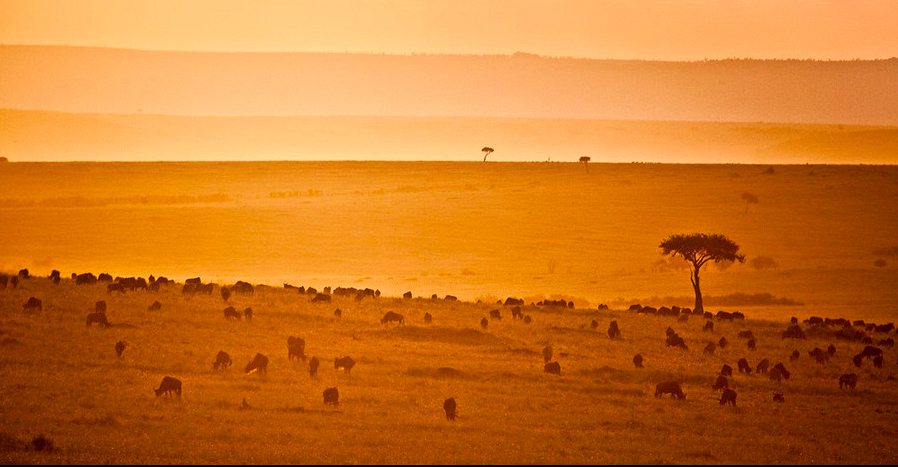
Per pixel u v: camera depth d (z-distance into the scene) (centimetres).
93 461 10888
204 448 11625
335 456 11412
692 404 15925
